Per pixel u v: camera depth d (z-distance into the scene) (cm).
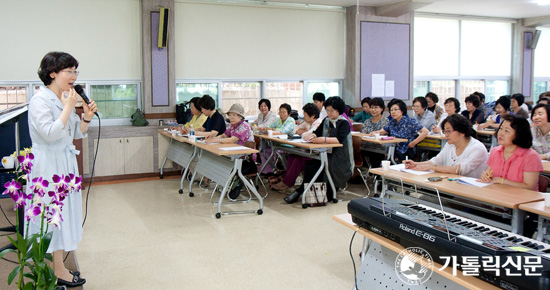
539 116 394
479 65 970
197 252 354
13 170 284
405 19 830
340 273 311
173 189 590
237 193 521
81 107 613
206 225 425
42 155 247
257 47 745
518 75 1002
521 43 992
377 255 239
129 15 662
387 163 338
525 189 271
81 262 332
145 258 341
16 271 206
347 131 489
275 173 584
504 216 247
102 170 639
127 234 400
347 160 492
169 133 634
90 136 627
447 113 649
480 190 268
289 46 769
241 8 726
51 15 620
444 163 354
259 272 313
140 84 682
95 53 648
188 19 693
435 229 179
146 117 673
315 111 562
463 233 176
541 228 227
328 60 805
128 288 288
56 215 210
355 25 785
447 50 927
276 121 657
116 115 679
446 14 900
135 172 661
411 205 219
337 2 754
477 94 816
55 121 243
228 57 726
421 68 905
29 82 616
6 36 600
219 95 728
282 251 354
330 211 472
